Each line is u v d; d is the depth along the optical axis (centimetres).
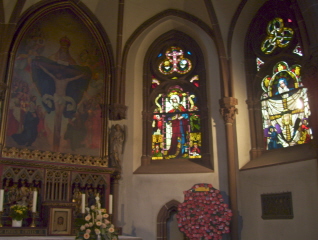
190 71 1568
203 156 1445
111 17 1520
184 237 1363
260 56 1459
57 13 1488
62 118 1396
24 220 1195
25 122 1316
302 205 1155
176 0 1521
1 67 1296
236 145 1384
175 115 1538
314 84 1154
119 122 1485
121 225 1389
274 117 1381
